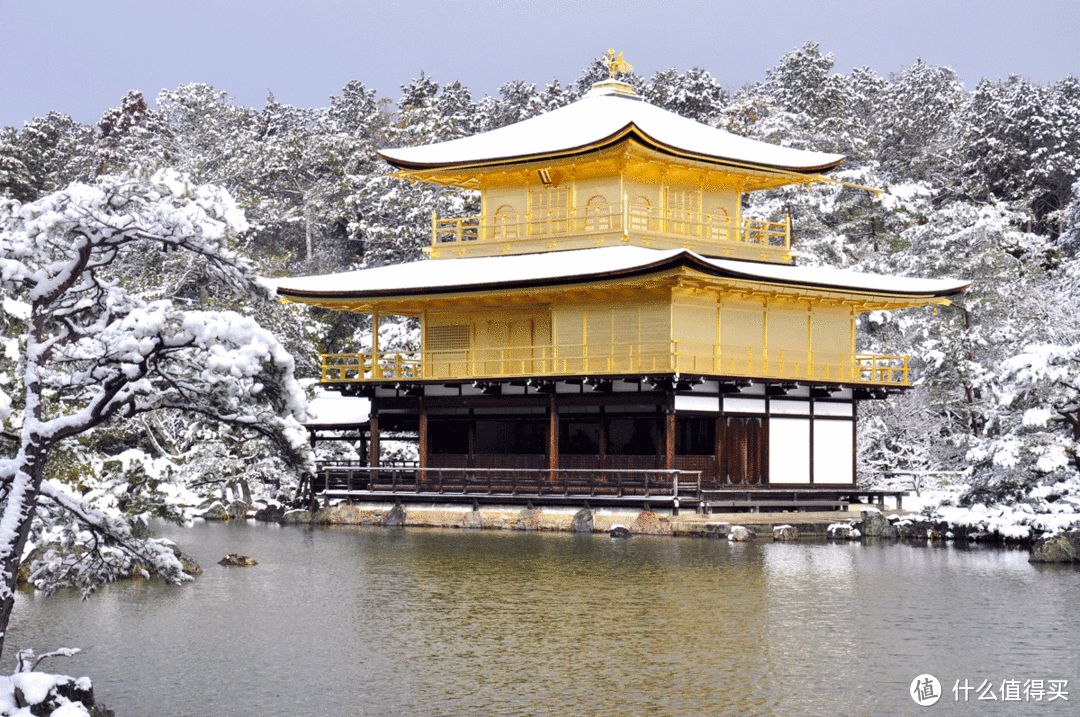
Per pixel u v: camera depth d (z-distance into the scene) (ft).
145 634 87.81
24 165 353.31
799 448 181.68
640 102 214.48
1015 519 149.69
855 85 413.39
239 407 61.00
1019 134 328.08
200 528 174.81
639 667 76.54
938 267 230.68
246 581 113.50
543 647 82.48
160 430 155.74
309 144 320.91
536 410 182.19
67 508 66.13
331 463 214.07
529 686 72.08
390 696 70.13
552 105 356.18
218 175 315.37
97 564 73.15
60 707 58.08
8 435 63.87
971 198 323.16
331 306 193.47
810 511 175.01
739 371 173.78
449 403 185.57
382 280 187.73
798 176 199.41
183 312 59.57
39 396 60.90
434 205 281.54
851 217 266.77
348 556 133.08
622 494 168.14
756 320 178.50
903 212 257.14
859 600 100.89
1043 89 339.16
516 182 198.70
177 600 102.53
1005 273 223.92
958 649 81.87
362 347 256.11
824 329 187.42
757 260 197.26
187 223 60.03
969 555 136.56
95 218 59.41
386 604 99.71
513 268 181.47
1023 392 154.61
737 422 174.50
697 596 103.09
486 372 185.78
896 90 381.40
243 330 59.06
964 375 207.72
